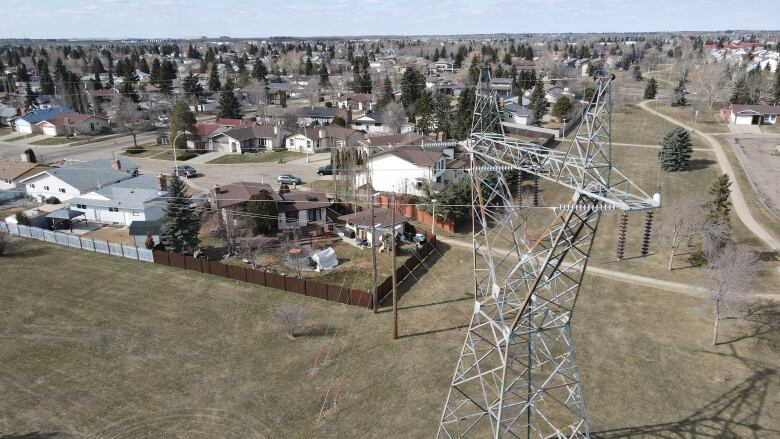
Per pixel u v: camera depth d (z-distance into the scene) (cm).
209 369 2944
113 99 11638
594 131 1723
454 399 2675
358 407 2636
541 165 2095
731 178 6269
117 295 3762
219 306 3612
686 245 4434
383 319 3447
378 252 4478
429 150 6344
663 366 2903
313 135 8438
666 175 6512
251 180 6762
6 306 3609
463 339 3203
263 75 15925
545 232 1934
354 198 5853
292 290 3800
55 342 3203
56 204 5778
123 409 2638
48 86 13662
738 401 2619
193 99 12300
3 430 2500
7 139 9688
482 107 2527
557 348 3070
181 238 4375
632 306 3522
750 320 3300
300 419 2562
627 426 2477
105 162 6788
